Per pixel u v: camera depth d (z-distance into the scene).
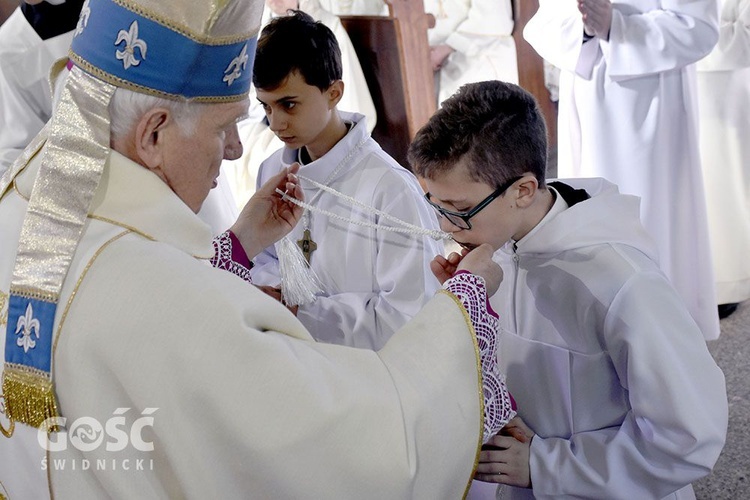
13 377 1.00
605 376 1.36
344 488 0.99
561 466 1.33
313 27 1.73
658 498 1.28
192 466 0.97
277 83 1.69
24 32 2.84
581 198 1.42
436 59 4.32
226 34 1.02
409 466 1.01
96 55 1.02
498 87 1.30
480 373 1.12
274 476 0.98
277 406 0.97
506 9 4.29
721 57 3.35
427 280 1.75
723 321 3.52
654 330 1.23
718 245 3.50
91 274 0.99
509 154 1.24
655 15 2.94
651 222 3.11
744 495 2.49
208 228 1.12
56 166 1.03
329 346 1.07
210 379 0.96
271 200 1.67
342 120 1.91
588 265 1.32
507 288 1.46
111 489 0.99
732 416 2.86
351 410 0.99
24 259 1.02
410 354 1.08
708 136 3.43
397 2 3.21
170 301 0.97
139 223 1.05
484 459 1.35
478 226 1.30
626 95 3.04
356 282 1.83
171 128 1.06
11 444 1.07
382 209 1.78
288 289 1.77
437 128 1.28
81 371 0.97
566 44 3.13
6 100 2.87
